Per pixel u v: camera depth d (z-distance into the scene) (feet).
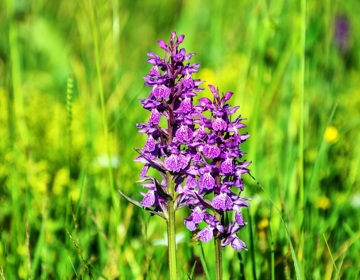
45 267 13.44
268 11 18.02
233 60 25.63
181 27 29.37
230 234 9.66
